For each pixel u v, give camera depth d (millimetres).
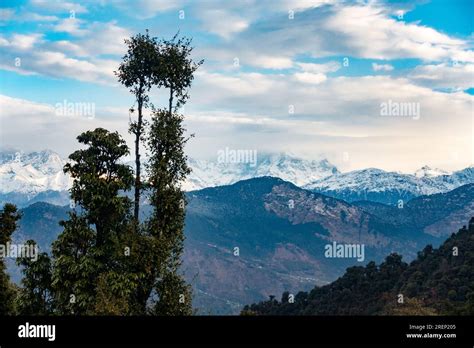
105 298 46719
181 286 54000
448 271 146500
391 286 162750
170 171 55719
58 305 49812
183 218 55688
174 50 56938
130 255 50594
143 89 56969
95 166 51344
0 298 53750
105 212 50812
